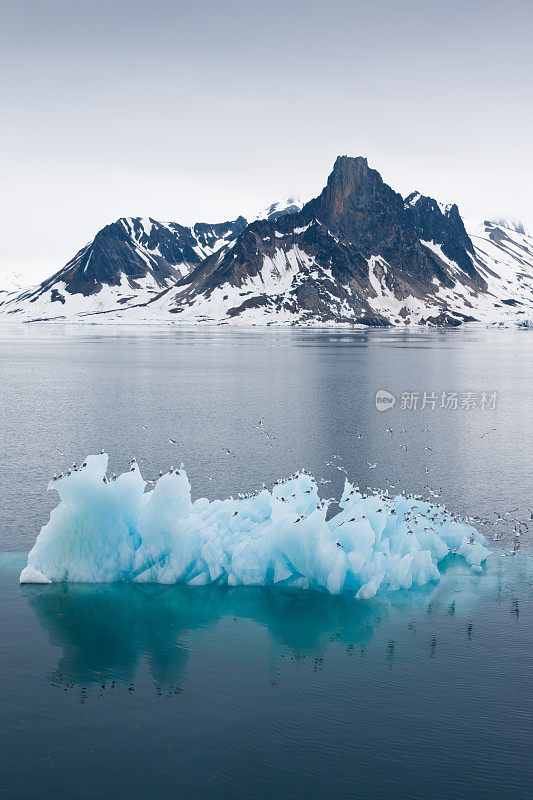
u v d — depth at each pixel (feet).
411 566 140.36
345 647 114.01
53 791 80.43
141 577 139.13
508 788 81.87
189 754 86.99
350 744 89.10
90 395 409.69
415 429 305.12
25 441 266.36
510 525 172.76
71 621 121.80
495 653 111.55
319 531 137.80
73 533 139.44
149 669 106.83
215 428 297.94
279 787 81.61
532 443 276.00
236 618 124.36
